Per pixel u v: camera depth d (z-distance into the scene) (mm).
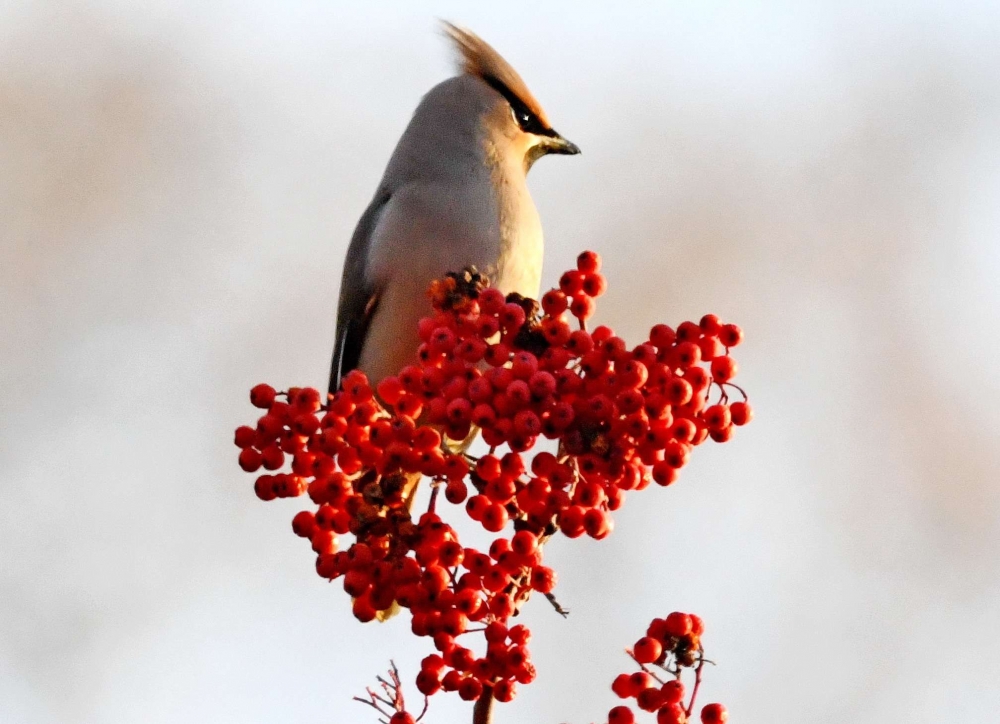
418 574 5953
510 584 6180
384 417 6359
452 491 6109
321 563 6242
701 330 6219
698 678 5984
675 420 6043
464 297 6324
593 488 6020
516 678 6059
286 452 6504
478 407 5930
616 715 5953
